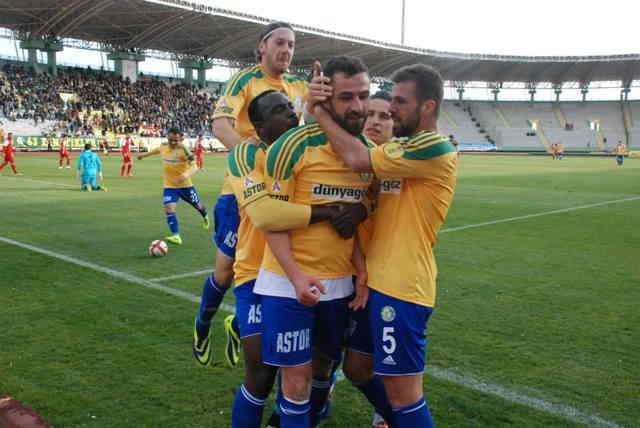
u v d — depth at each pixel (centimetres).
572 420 322
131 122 4362
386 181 259
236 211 365
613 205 1376
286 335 254
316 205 251
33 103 3950
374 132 314
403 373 253
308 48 4741
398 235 254
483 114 6388
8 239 827
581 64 5728
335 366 294
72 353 405
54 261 692
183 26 4044
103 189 1577
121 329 456
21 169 2253
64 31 4025
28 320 473
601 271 688
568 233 962
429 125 253
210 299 382
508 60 5584
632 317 509
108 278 616
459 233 953
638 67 5672
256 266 284
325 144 252
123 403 333
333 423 321
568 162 3894
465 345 435
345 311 271
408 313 249
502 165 3328
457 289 599
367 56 5134
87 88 4384
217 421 315
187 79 5219
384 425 312
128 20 3916
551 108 6444
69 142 3762
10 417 310
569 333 465
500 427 314
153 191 1536
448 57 5347
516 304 546
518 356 414
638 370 392
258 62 405
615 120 6103
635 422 321
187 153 864
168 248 792
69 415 318
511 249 820
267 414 334
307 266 254
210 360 398
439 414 327
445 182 252
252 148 261
